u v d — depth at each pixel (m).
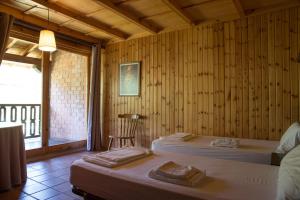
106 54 4.99
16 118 5.14
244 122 3.42
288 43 3.13
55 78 6.13
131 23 3.94
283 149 2.26
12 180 2.78
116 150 2.34
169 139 3.17
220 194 1.37
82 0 3.09
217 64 3.65
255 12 3.34
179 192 1.43
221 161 2.12
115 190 1.70
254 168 1.89
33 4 3.21
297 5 3.06
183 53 3.98
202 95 3.78
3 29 3.16
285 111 3.13
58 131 6.03
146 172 1.77
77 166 1.96
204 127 3.75
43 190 2.68
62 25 4.03
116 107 4.80
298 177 1.20
